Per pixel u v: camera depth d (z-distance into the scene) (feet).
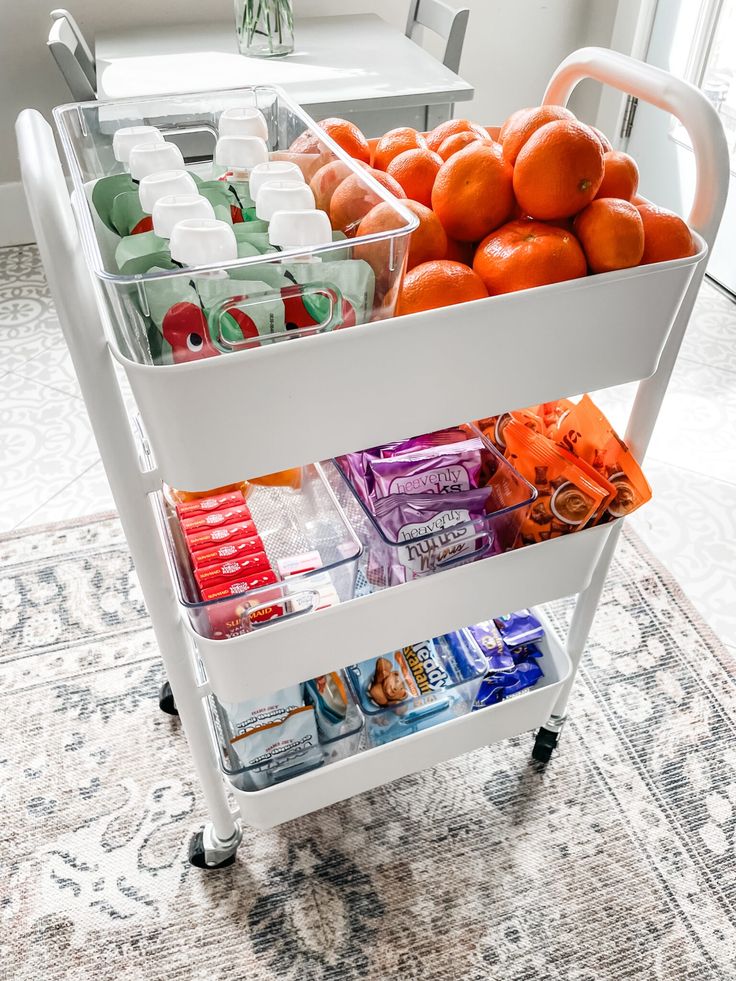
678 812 3.78
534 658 3.66
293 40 6.16
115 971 3.29
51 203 1.78
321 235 2.02
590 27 8.57
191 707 2.87
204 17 7.49
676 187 7.73
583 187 2.15
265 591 2.47
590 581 3.24
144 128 2.45
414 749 3.34
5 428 6.06
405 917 3.43
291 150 2.52
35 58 7.47
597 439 2.89
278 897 3.50
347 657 2.85
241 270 1.84
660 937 3.37
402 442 2.82
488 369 2.24
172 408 1.90
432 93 5.27
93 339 1.94
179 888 3.53
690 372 6.62
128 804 3.83
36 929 3.41
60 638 4.53
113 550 5.03
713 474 5.67
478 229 2.36
